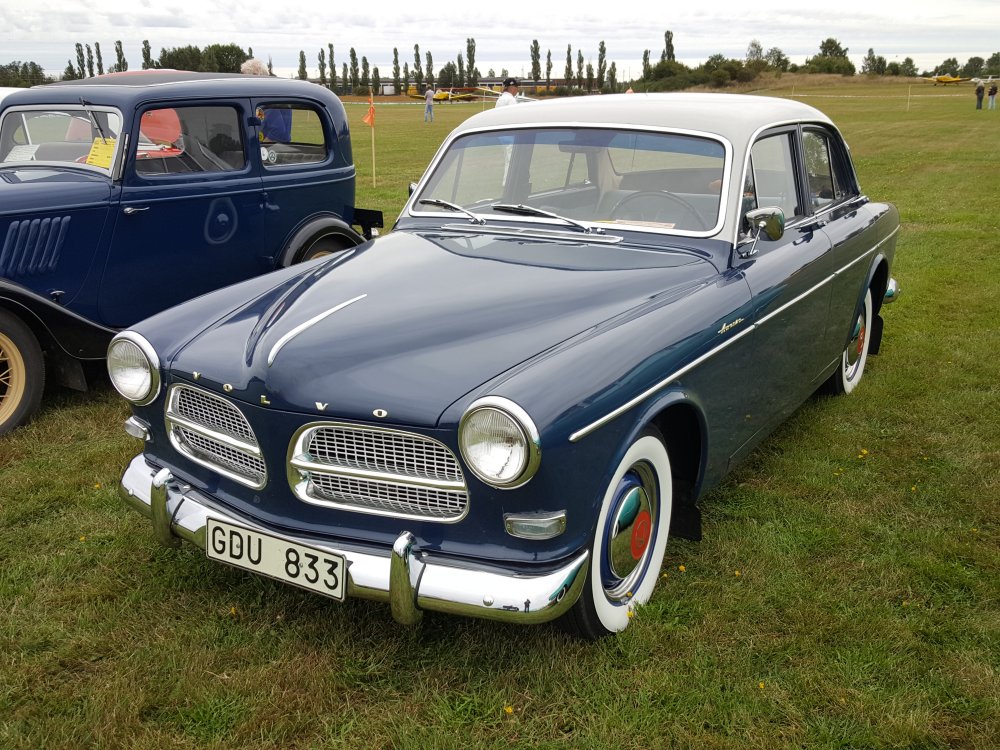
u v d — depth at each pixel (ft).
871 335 18.69
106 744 8.04
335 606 10.28
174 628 9.84
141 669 9.12
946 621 10.02
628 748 8.07
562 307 9.76
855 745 8.11
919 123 115.65
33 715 8.50
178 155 18.12
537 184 13.08
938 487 13.56
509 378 8.17
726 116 12.55
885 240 17.69
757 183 12.44
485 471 7.80
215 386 9.26
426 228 13.19
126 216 17.25
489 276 10.67
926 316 23.41
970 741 8.18
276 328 9.46
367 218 22.86
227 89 18.79
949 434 15.62
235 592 10.59
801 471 14.20
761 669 9.17
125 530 12.09
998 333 21.74
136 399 10.17
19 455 14.70
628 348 9.02
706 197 11.87
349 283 10.63
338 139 21.74
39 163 18.04
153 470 10.39
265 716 8.39
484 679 9.03
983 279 27.61
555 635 9.58
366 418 8.32
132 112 17.08
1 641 9.59
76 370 16.49
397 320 9.42
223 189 18.83
